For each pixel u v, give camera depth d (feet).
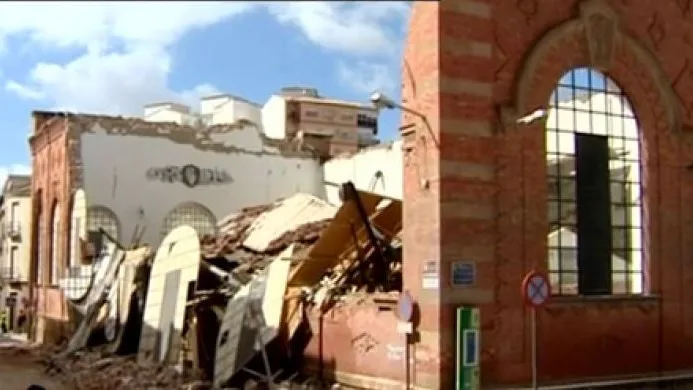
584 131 54.70
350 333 55.67
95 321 92.43
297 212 84.69
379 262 61.36
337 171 114.11
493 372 48.26
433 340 46.91
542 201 51.16
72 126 103.81
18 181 174.81
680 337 56.59
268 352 62.54
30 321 121.90
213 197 111.04
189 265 70.69
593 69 54.95
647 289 55.77
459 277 47.50
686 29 59.52
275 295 62.39
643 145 56.70
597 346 52.70
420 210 48.96
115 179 104.78
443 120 47.91
